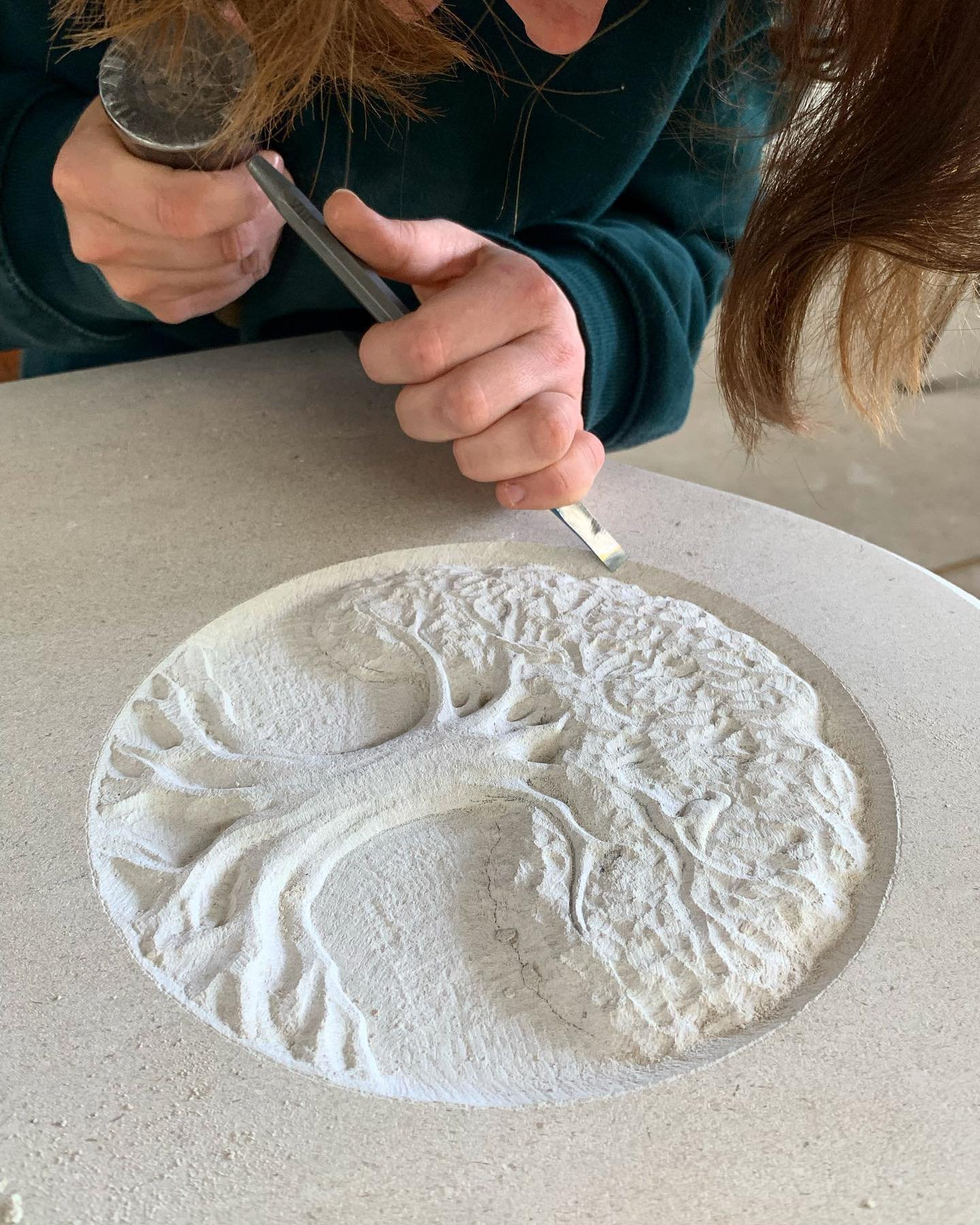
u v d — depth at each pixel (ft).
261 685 2.38
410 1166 1.45
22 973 1.71
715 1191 1.42
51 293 3.49
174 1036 1.62
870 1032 1.64
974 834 2.00
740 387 2.51
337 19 1.91
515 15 3.06
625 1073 1.65
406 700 2.34
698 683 2.29
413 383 2.55
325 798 2.01
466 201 3.45
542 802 2.03
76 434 3.19
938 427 6.68
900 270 2.33
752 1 2.54
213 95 2.45
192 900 1.85
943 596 2.64
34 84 3.46
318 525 2.82
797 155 2.13
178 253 2.90
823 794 2.05
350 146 3.12
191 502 2.90
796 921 1.82
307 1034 1.65
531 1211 1.39
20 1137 1.47
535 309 2.59
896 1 1.82
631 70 3.14
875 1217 1.39
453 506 2.92
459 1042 1.68
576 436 2.69
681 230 3.78
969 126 1.86
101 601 2.54
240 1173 1.44
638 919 1.79
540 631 2.43
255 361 3.62
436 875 1.95
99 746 2.16
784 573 2.72
